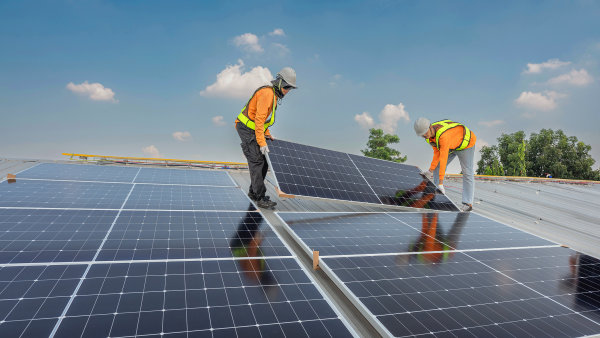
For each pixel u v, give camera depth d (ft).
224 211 18.58
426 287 11.21
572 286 12.32
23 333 7.34
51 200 17.83
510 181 48.98
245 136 21.22
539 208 31.12
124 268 10.74
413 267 12.74
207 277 10.62
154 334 7.67
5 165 30.14
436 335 8.63
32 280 9.57
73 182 22.56
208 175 30.19
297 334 8.22
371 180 25.70
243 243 13.91
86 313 8.23
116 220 15.46
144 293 9.36
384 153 121.39
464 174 26.45
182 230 14.85
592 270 14.01
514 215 27.40
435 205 24.76
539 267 13.89
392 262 13.02
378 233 16.53
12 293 8.82
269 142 23.58
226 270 11.25
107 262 11.07
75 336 7.38
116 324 7.91
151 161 36.63
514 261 14.30
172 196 21.07
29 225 13.89
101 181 23.75
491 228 19.20
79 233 13.48
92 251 11.87
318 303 9.78
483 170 203.62
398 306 9.83
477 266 13.41
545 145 194.59
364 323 10.04
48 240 12.53
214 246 13.32
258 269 11.56
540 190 41.98
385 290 10.72
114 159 35.53
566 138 194.29
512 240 17.25
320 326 8.68
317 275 12.68
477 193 35.40
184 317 8.43
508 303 10.66
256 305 9.32
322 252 13.39
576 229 24.72
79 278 9.89
